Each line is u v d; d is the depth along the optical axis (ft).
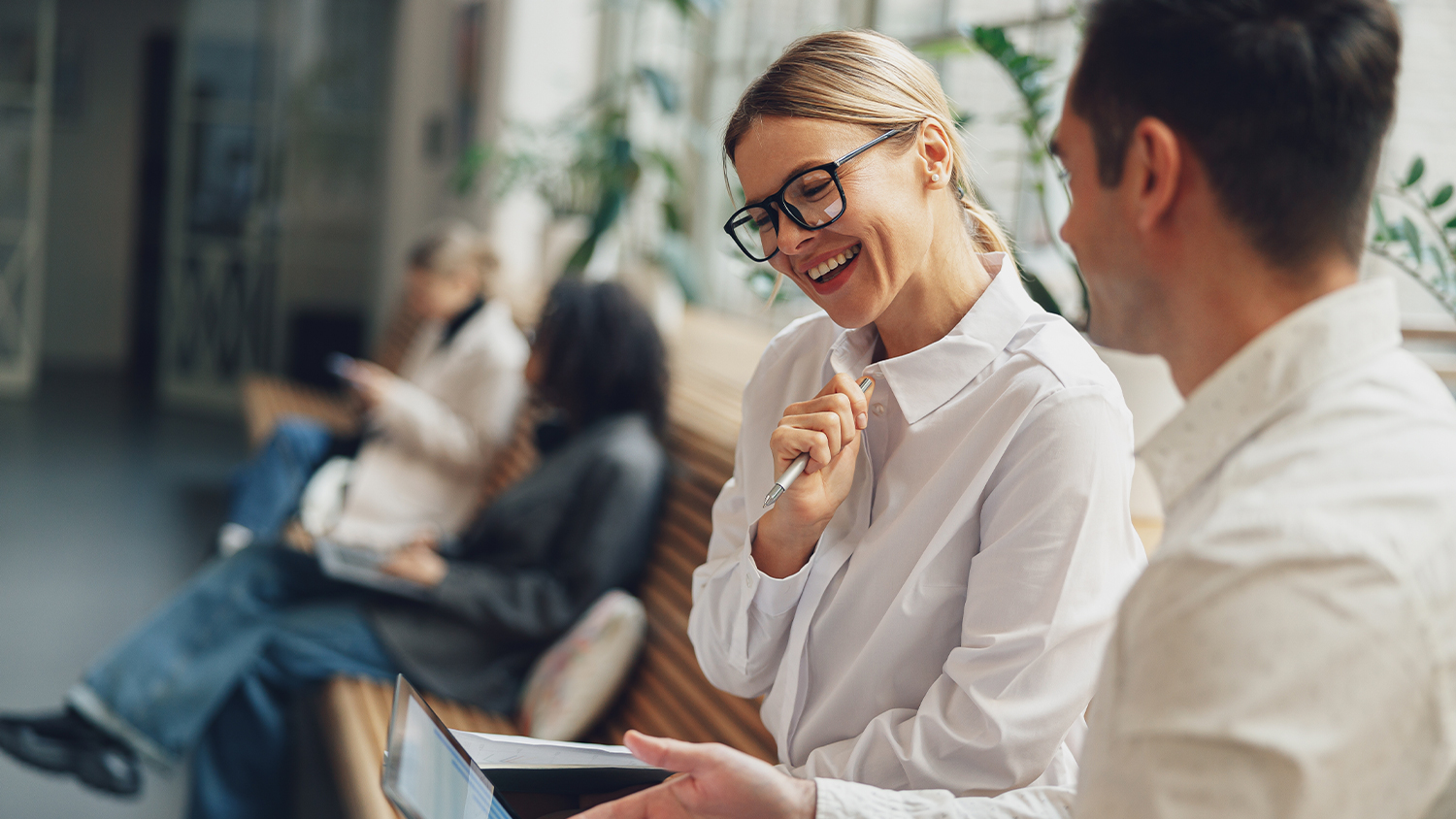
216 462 22.63
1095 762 2.29
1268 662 2.04
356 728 7.68
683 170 16.84
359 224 27.14
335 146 26.71
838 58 3.67
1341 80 2.22
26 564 15.70
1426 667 2.04
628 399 8.72
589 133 14.85
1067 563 3.49
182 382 27.76
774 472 4.29
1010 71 6.41
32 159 27.78
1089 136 2.50
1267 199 2.28
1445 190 5.63
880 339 4.20
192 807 8.57
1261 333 2.36
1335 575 2.05
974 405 3.72
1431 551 2.08
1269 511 2.14
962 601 3.80
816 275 3.71
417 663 8.41
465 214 20.38
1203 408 2.37
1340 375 2.27
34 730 8.25
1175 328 2.48
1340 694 2.02
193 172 26.94
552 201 16.01
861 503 3.97
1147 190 2.39
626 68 17.53
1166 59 2.32
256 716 8.55
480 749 3.83
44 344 33.37
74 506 18.78
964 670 3.60
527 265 18.88
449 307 13.07
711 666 4.46
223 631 8.66
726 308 16.25
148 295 33.91
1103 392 3.58
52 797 9.77
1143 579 2.26
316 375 26.96
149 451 23.12
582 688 7.50
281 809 8.70
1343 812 2.04
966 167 3.98
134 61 33.35
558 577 8.32
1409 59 6.76
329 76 26.40
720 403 10.05
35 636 13.19
